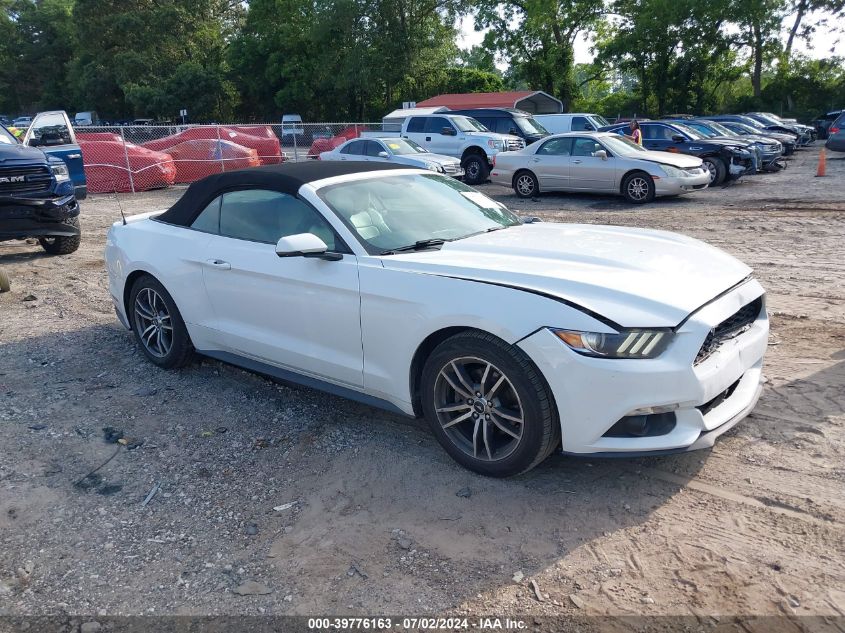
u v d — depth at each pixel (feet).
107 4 192.75
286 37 165.58
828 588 8.68
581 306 10.14
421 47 153.48
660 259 11.94
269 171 14.90
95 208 52.47
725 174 53.67
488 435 11.30
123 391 16.11
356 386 13.10
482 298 10.84
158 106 178.29
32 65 255.09
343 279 12.60
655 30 155.84
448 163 57.72
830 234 30.99
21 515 11.25
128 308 18.06
